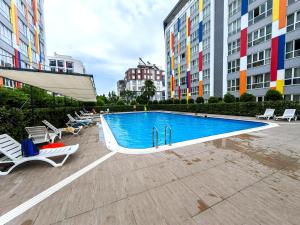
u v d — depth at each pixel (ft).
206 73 97.66
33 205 9.13
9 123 19.31
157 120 68.08
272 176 12.07
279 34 58.44
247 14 70.28
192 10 109.19
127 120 69.26
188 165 14.34
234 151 18.04
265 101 49.21
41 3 116.47
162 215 8.14
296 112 42.01
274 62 60.49
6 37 65.77
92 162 15.57
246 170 13.15
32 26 96.73
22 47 82.23
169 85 150.10
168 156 16.72
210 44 92.12
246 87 72.84
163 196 9.77
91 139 26.08
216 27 88.12
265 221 7.61
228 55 82.38
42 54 116.57
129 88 296.92
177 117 73.10
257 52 67.26
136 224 7.58
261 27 64.80
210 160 15.44
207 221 7.66
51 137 23.70
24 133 22.08
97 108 110.11
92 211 8.55
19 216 8.25
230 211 8.32
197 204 8.95
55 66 215.31
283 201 9.09
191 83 114.42
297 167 13.61
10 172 13.64
